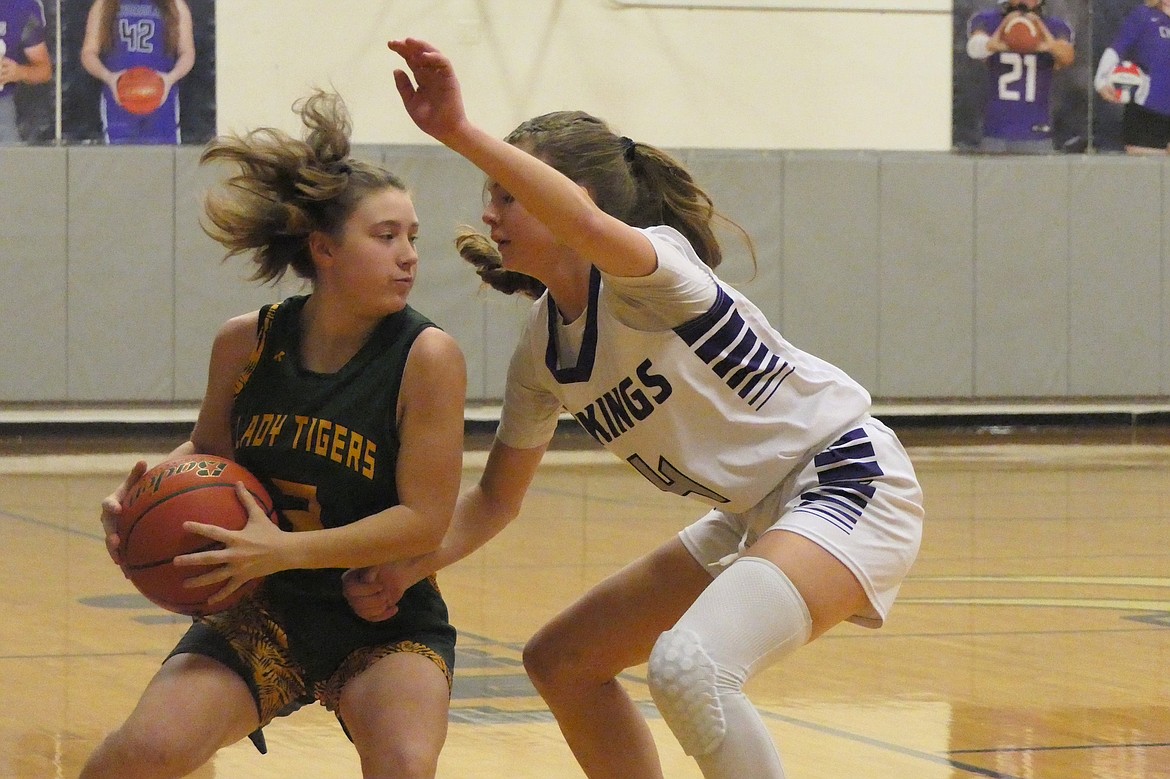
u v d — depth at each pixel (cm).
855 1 2391
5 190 2166
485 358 2292
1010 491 1709
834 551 410
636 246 395
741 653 395
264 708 430
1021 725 677
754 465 432
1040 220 2444
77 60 2188
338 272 436
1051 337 2458
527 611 966
